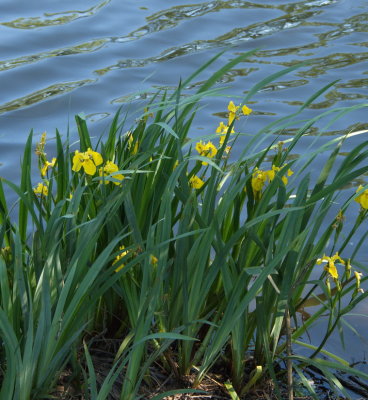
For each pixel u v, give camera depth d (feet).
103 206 11.60
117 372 10.32
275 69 28.71
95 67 28.43
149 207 12.68
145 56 29.66
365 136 23.59
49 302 10.19
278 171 12.05
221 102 25.98
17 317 10.75
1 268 10.39
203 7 35.40
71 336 10.88
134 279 11.64
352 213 19.35
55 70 28.02
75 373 11.23
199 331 13.25
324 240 12.39
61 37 31.14
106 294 12.62
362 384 13.17
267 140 23.04
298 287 12.82
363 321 14.96
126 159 12.95
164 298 11.94
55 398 11.05
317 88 27.20
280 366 13.19
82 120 12.96
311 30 32.96
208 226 11.85
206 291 11.66
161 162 12.67
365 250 17.78
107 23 32.96
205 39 31.58
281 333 12.64
